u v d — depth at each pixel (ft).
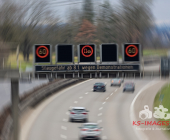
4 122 413.18
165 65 336.49
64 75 345.51
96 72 343.26
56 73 344.69
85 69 341.21
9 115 459.32
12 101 381.60
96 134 425.69
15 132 395.55
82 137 425.69
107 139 447.42
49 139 439.22
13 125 392.06
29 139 437.58
